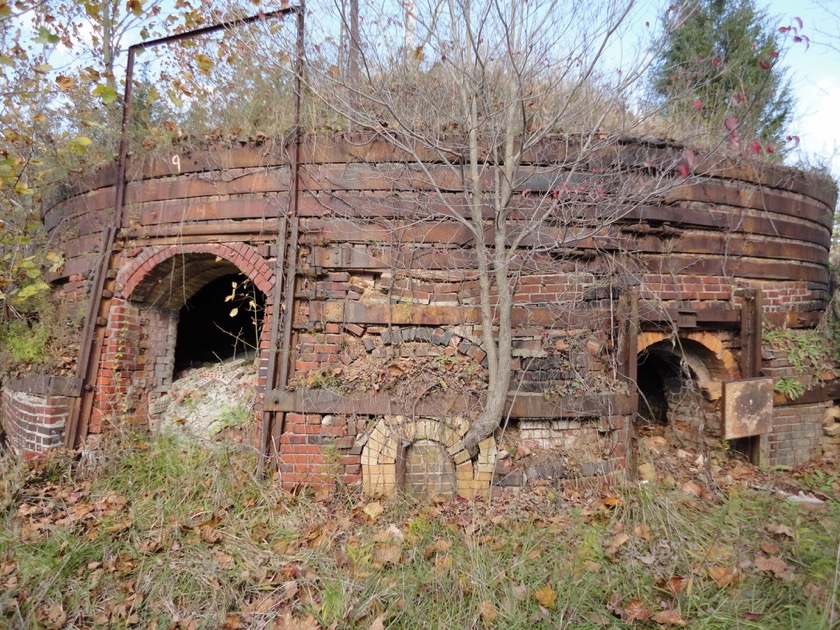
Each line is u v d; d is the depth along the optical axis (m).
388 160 4.69
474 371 4.37
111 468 4.58
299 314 4.57
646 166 4.61
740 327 5.09
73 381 4.86
